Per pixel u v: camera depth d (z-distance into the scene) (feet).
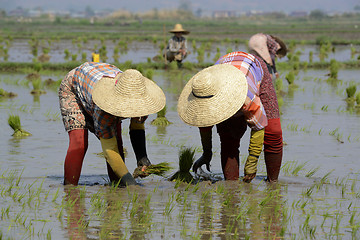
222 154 47.42
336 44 302.45
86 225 35.40
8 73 152.87
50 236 33.09
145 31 518.37
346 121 79.25
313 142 64.39
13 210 38.52
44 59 195.21
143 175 45.52
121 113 39.88
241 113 43.34
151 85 42.68
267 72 45.88
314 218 36.99
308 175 49.21
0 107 91.25
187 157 47.93
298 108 91.50
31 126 74.74
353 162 54.54
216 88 41.04
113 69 44.42
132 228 34.91
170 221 36.35
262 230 34.60
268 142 46.16
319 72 156.76
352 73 152.56
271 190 44.24
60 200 41.16
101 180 48.34
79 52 234.38
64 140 65.72
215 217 37.27
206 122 40.81
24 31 480.23
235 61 44.55
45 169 51.96
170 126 76.43
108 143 43.37
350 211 38.52
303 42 294.46
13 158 56.24
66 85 45.50
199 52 197.98
